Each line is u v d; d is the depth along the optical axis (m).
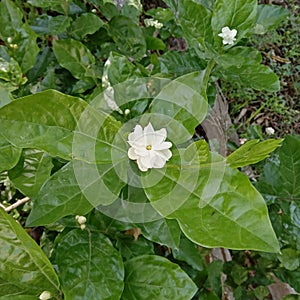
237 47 0.43
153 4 0.88
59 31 0.51
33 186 0.36
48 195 0.31
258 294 0.59
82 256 0.33
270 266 0.55
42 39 0.59
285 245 0.50
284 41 1.23
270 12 0.51
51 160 0.37
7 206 0.46
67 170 0.32
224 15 0.37
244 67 0.42
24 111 0.26
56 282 0.30
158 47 0.62
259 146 0.27
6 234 0.28
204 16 0.39
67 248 0.34
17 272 0.29
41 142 0.26
